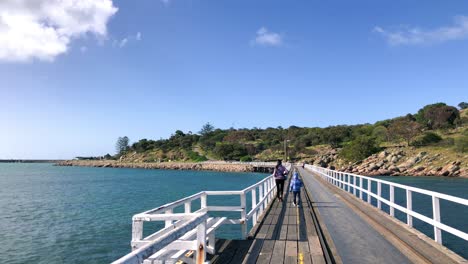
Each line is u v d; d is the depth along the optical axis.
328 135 137.50
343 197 19.47
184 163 143.12
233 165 117.00
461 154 79.19
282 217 12.70
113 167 180.62
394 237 9.29
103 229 22.39
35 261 16.00
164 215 5.38
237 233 18.62
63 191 52.59
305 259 7.24
